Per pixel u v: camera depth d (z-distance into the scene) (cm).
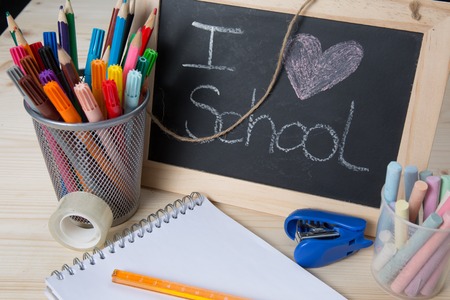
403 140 74
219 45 77
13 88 105
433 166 88
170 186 85
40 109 69
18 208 80
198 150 83
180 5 77
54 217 72
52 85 66
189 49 79
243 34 76
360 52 72
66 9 75
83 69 79
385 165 76
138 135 76
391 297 71
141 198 84
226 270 72
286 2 73
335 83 75
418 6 69
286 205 81
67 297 66
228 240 76
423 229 65
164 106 82
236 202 83
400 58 72
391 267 69
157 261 72
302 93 76
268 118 78
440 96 71
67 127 69
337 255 74
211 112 80
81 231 77
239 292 69
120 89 71
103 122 70
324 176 79
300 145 78
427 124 73
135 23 79
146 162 85
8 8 171
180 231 77
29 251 74
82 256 74
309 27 73
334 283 72
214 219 80
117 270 69
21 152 90
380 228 71
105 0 136
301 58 75
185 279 70
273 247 76
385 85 73
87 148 72
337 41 73
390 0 70
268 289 69
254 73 77
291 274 72
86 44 113
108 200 77
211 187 83
